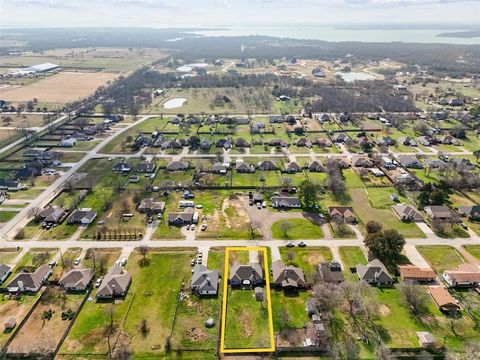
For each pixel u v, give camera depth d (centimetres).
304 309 8725
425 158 17450
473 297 9056
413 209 12538
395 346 7700
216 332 8088
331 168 15762
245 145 19238
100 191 14538
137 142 19375
